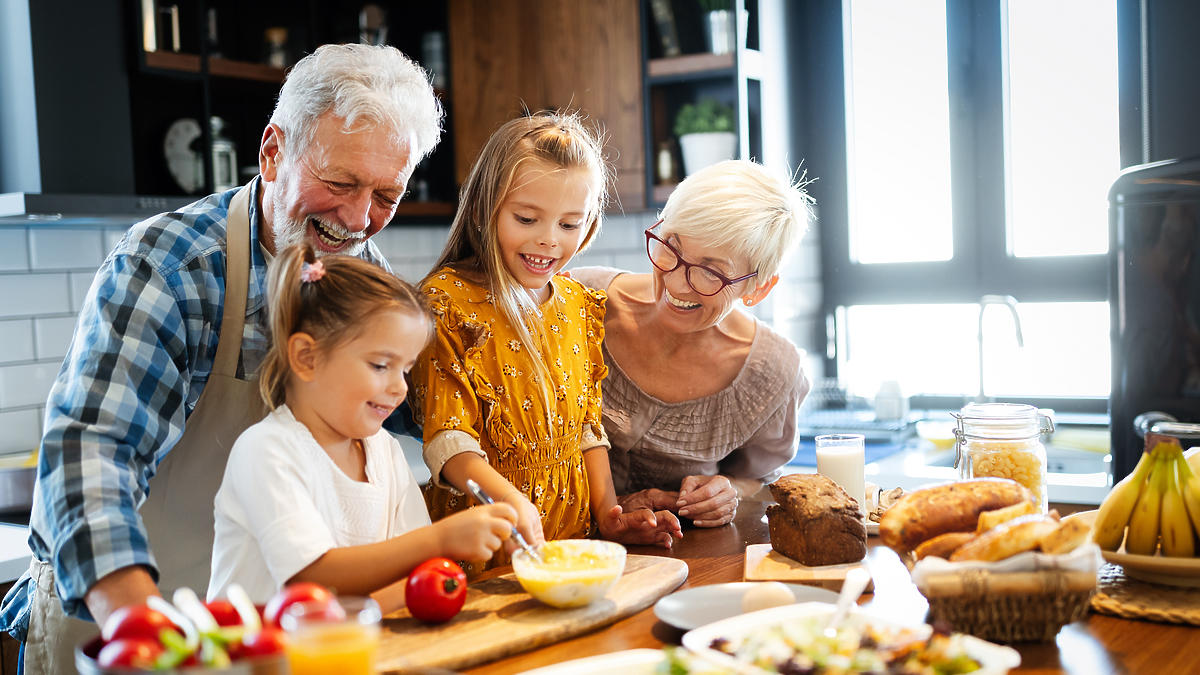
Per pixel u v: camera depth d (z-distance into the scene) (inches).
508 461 66.7
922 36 153.8
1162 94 117.6
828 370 165.0
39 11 92.1
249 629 36.5
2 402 105.8
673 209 75.1
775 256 75.4
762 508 79.6
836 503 60.2
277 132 60.2
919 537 52.3
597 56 136.3
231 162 113.3
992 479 54.5
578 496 71.2
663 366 82.0
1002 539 47.4
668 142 135.7
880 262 159.9
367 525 56.9
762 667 40.7
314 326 53.9
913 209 157.6
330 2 132.6
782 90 155.0
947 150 153.8
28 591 65.8
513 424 66.8
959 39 149.6
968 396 153.2
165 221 61.3
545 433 68.1
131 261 58.6
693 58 131.2
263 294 62.5
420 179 144.2
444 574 50.1
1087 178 144.1
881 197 159.8
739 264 74.4
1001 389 151.8
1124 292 95.2
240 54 121.8
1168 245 92.7
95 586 47.8
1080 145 144.2
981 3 147.8
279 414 55.5
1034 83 146.2
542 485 68.2
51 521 49.8
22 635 66.9
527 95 140.7
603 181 72.1
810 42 161.3
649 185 134.6
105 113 97.8
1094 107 142.7
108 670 33.3
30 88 92.1
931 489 53.8
